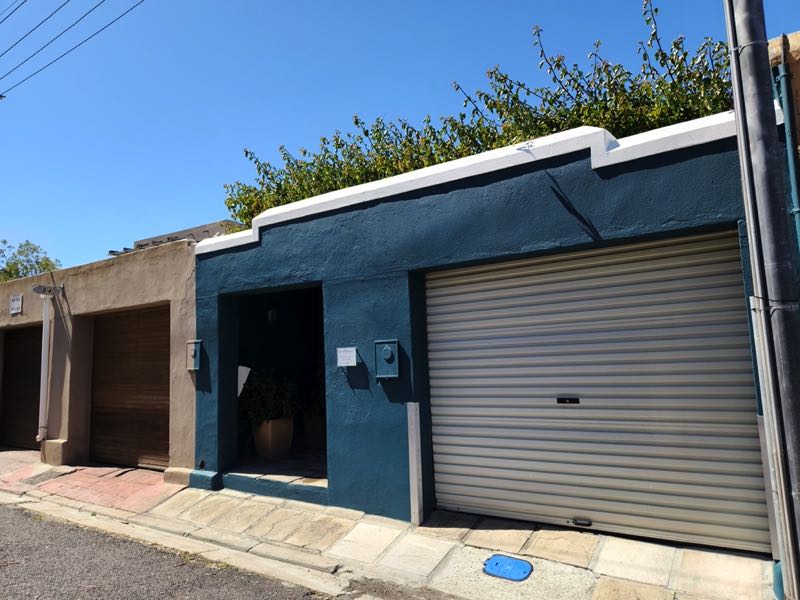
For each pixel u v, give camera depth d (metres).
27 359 12.06
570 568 4.49
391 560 5.00
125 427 9.46
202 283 7.89
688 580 4.14
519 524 5.33
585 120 8.86
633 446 4.86
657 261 4.87
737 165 4.34
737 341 4.49
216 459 7.39
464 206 5.64
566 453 5.18
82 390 10.09
